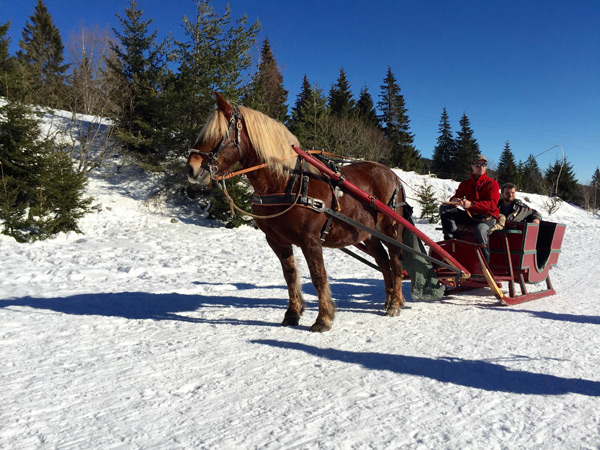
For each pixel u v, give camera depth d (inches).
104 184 712.4
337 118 1537.9
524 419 102.9
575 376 130.6
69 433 95.6
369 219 208.7
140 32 805.2
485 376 130.8
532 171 2129.7
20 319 192.7
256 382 125.8
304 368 137.4
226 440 92.6
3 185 474.6
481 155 236.1
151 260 404.5
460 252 235.6
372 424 100.3
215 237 597.6
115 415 104.5
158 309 219.3
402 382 126.0
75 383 124.1
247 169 171.6
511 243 233.0
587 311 218.8
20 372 132.2
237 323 194.2
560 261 438.6
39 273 315.3
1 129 497.0
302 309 201.2
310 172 184.7
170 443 91.5
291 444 91.0
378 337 172.7
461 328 186.4
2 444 90.4
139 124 721.6
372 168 222.8
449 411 107.2
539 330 182.2
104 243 495.5
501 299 227.0
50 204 506.3
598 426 99.3
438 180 1365.7
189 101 689.0
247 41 727.1
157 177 761.6
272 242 192.7
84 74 823.7
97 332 176.6
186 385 123.2
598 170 2229.3
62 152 535.5
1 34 869.8
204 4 709.3
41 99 846.5
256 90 814.5
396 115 2260.1
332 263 427.5
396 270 221.6
